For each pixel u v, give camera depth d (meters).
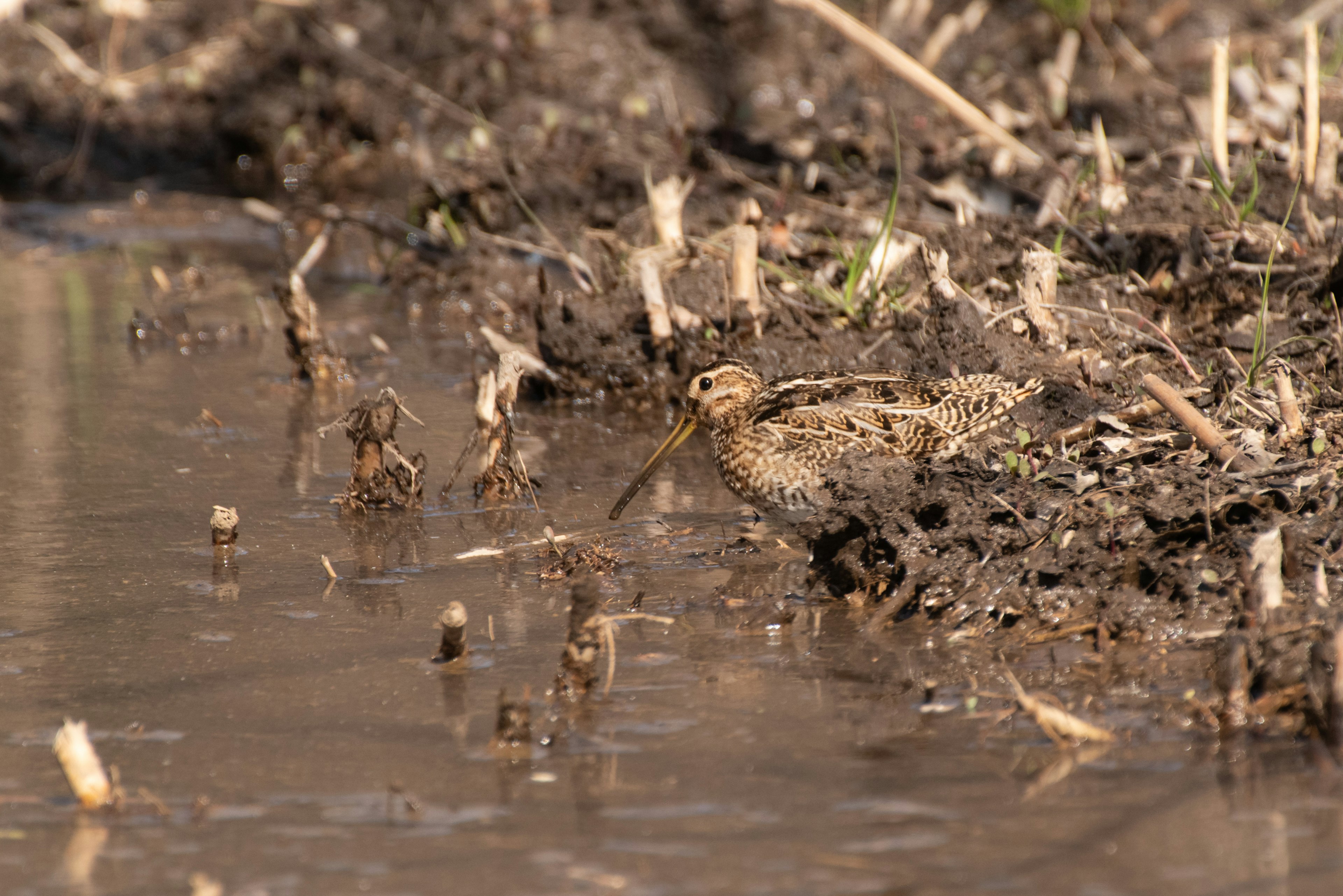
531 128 23.34
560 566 9.67
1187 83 22.17
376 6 26.44
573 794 6.54
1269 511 8.37
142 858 6.05
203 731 7.26
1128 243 14.59
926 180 18.80
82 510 11.02
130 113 25.81
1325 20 23.62
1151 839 5.96
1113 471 9.05
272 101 25.45
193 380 14.98
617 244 16.25
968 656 7.90
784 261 15.51
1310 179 15.70
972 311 12.59
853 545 8.95
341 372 15.02
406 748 7.04
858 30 17.11
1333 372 11.40
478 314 17.56
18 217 23.03
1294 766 6.52
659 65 24.72
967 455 9.55
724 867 5.87
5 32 26.53
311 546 10.26
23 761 6.95
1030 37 24.48
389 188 23.22
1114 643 7.91
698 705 7.45
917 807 6.31
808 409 10.41
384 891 5.76
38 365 15.47
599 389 14.36
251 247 21.47
